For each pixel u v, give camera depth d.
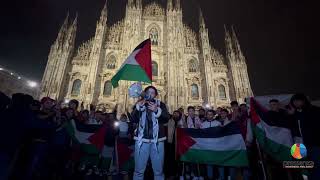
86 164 11.28
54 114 10.24
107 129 12.09
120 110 43.84
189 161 10.16
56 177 9.75
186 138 10.66
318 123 6.25
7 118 5.76
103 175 11.33
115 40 54.53
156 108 6.94
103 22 54.88
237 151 9.51
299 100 6.90
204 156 10.02
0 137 5.43
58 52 49.62
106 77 49.28
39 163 9.06
